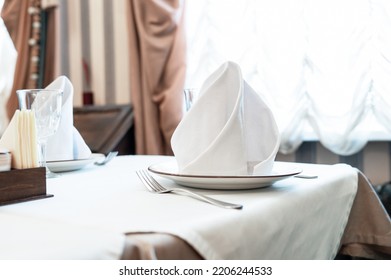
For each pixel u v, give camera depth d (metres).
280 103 1.51
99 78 2.21
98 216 0.43
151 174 0.74
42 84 2.14
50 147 0.81
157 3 1.67
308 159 1.56
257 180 0.55
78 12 2.28
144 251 0.34
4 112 2.19
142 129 1.77
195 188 0.61
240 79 0.60
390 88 1.30
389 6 1.29
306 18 1.45
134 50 1.78
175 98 1.67
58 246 0.32
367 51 1.34
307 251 0.58
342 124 1.40
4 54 2.18
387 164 1.40
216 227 0.41
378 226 0.76
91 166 0.91
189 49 1.76
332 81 1.41
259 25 1.56
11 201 0.51
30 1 2.12
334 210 0.68
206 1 1.71
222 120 0.60
